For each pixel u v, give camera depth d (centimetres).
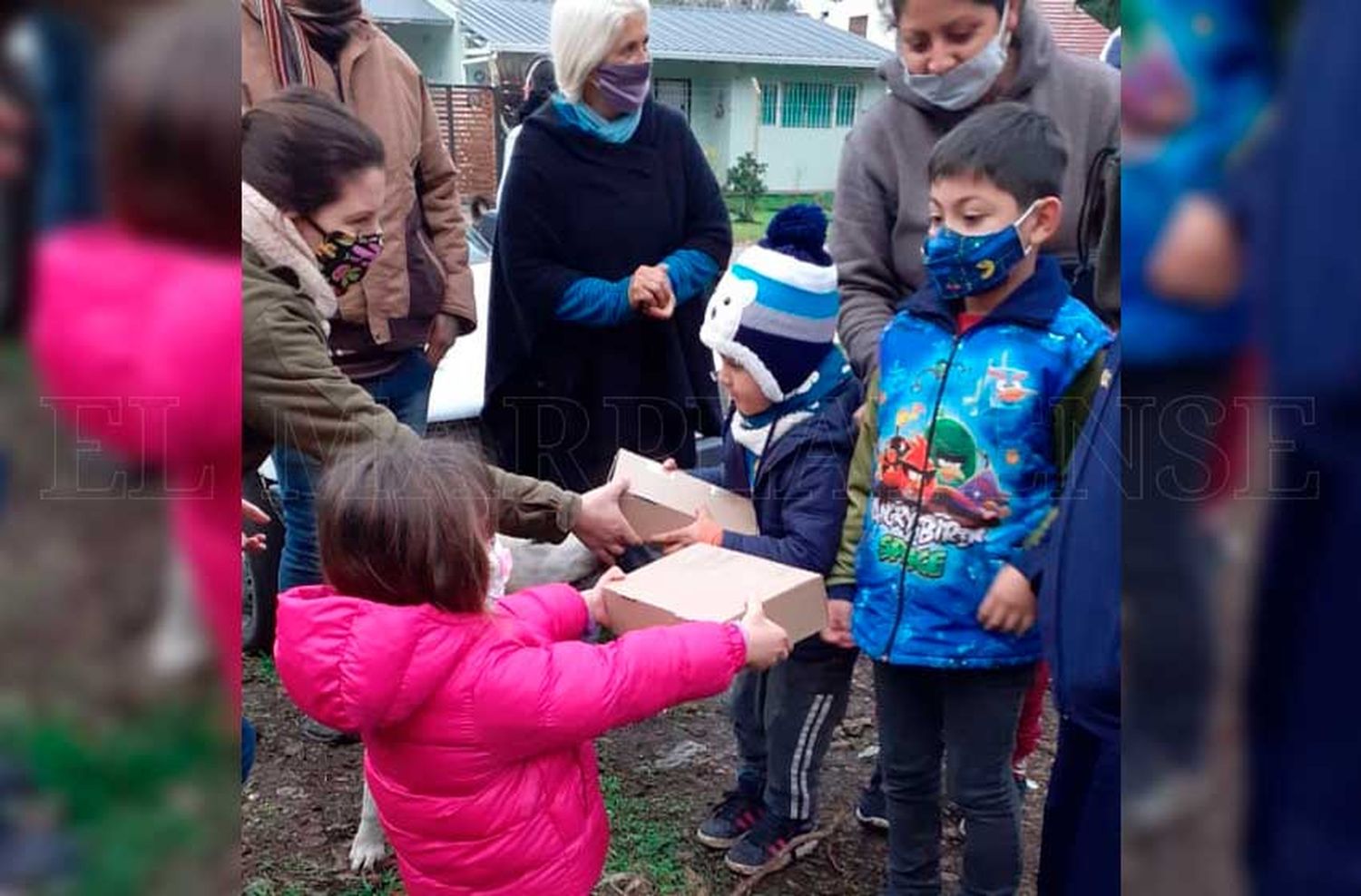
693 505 189
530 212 227
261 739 259
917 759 175
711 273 241
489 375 241
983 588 158
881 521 167
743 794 219
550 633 155
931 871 180
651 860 214
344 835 224
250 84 205
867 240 195
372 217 167
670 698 142
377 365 230
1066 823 157
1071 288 177
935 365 162
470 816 142
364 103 220
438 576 134
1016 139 151
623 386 240
